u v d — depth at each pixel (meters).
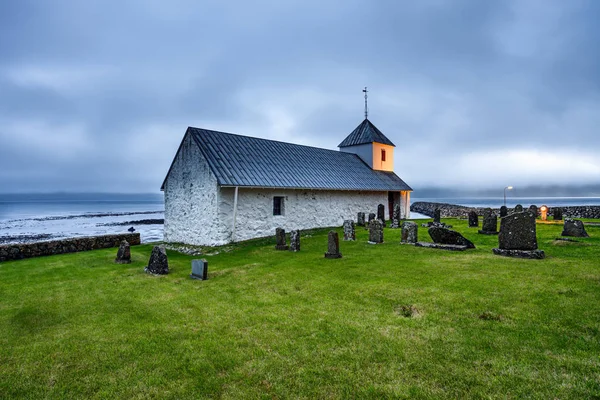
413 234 13.60
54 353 5.32
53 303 7.82
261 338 5.55
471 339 5.09
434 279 8.22
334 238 11.55
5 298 8.30
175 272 10.92
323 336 5.49
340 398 3.93
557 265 8.83
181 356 5.07
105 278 10.26
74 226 49.03
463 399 3.80
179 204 18.59
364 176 25.84
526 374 4.16
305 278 9.14
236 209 16.52
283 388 4.17
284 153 22.28
